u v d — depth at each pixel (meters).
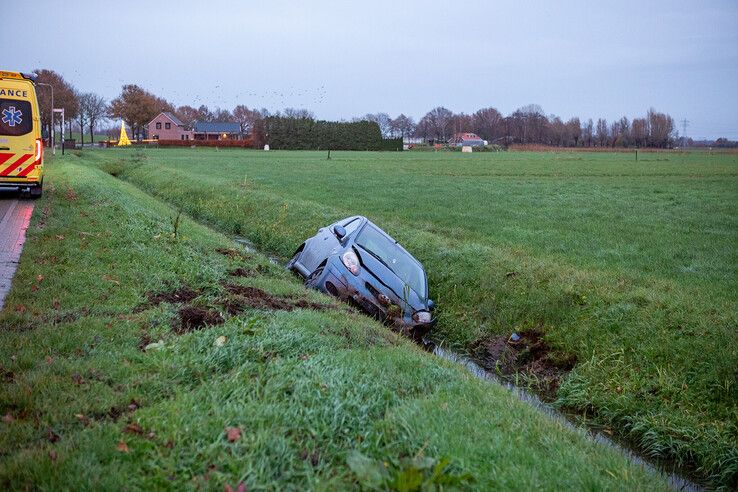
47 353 5.46
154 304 7.55
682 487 6.12
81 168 28.64
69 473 3.53
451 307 11.57
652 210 24.34
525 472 4.06
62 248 9.57
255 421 4.23
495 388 6.71
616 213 23.00
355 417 4.53
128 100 122.00
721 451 6.57
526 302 10.73
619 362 8.55
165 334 6.39
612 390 8.07
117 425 4.16
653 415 7.41
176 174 33.28
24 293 7.29
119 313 7.01
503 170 52.22
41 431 4.07
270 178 36.72
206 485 3.51
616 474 4.72
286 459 3.83
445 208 23.28
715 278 11.93
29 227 11.38
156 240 10.82
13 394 4.46
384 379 5.52
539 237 16.92
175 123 133.62
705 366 7.84
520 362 9.60
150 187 31.33
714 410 7.23
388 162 64.19
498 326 10.56
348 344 6.77
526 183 37.84
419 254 14.05
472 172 48.62
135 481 3.52
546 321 10.20
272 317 7.23
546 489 3.93
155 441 3.96
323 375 5.23
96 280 8.09
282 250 16.14
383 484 3.56
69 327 6.18
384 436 4.29
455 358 9.83
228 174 39.06
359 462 3.71
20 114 16.34
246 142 110.00
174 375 5.20
